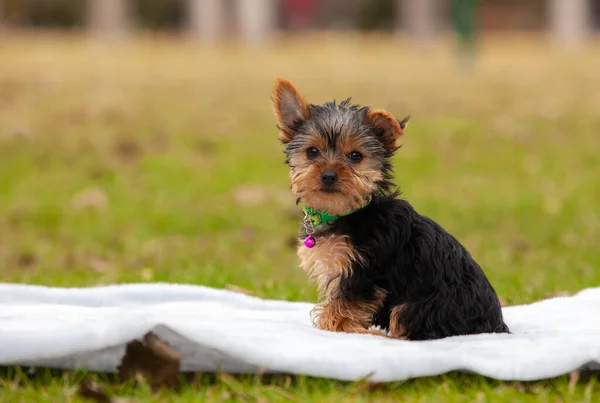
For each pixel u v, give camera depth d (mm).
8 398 4508
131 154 15367
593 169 14422
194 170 14445
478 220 11727
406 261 5430
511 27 55625
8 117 17859
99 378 4812
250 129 17531
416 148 15781
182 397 4574
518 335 5258
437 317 5340
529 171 14359
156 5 55625
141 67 28109
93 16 49031
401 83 24062
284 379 4832
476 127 17422
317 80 24672
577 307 6180
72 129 17047
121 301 6336
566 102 20297
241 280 8297
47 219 11781
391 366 4723
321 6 56594
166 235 11203
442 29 53094
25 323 5105
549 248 10406
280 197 12812
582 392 4648
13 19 54125
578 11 46844
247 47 39625
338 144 5676
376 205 5570
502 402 4527
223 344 4695
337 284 5523
